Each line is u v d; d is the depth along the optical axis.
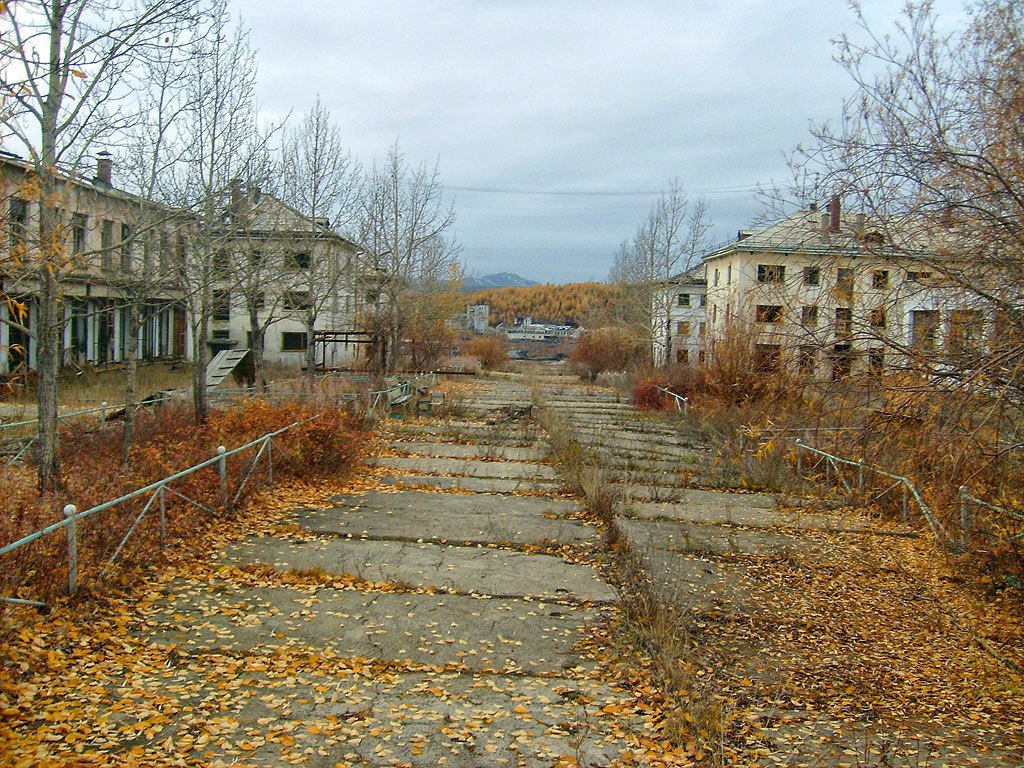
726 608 9.12
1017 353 6.88
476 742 5.49
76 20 8.91
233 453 11.46
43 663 6.20
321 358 44.88
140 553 8.64
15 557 6.97
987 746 6.13
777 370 9.34
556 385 47.53
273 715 5.74
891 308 8.21
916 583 10.36
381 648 7.21
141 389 25.34
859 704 6.84
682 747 5.55
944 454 7.71
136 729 5.35
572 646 7.51
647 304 49.75
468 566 9.98
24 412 18.94
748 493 16.02
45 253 8.32
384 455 18.86
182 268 14.02
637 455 19.92
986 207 7.54
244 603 8.12
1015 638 8.54
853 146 8.16
